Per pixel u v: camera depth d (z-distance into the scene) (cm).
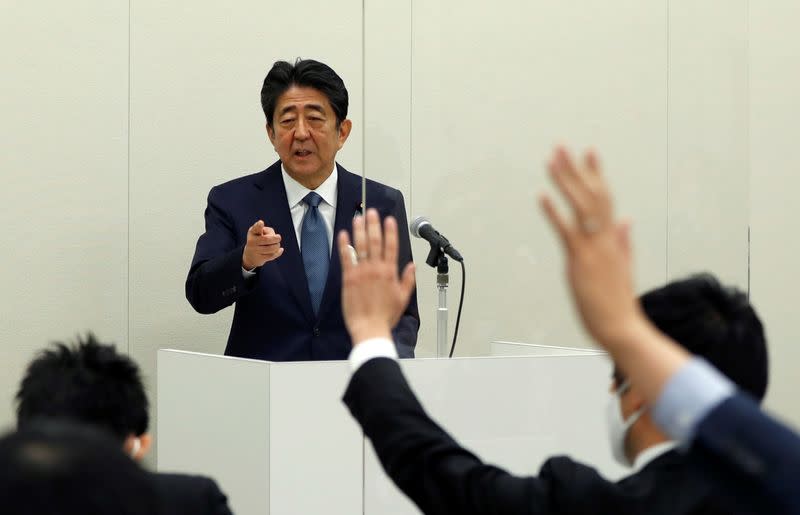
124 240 1428
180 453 1073
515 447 862
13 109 1380
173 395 1084
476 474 438
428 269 863
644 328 293
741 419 266
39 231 1386
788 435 262
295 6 1530
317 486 930
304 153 1204
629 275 299
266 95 1242
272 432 918
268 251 1125
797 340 1786
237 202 1249
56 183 1397
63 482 269
